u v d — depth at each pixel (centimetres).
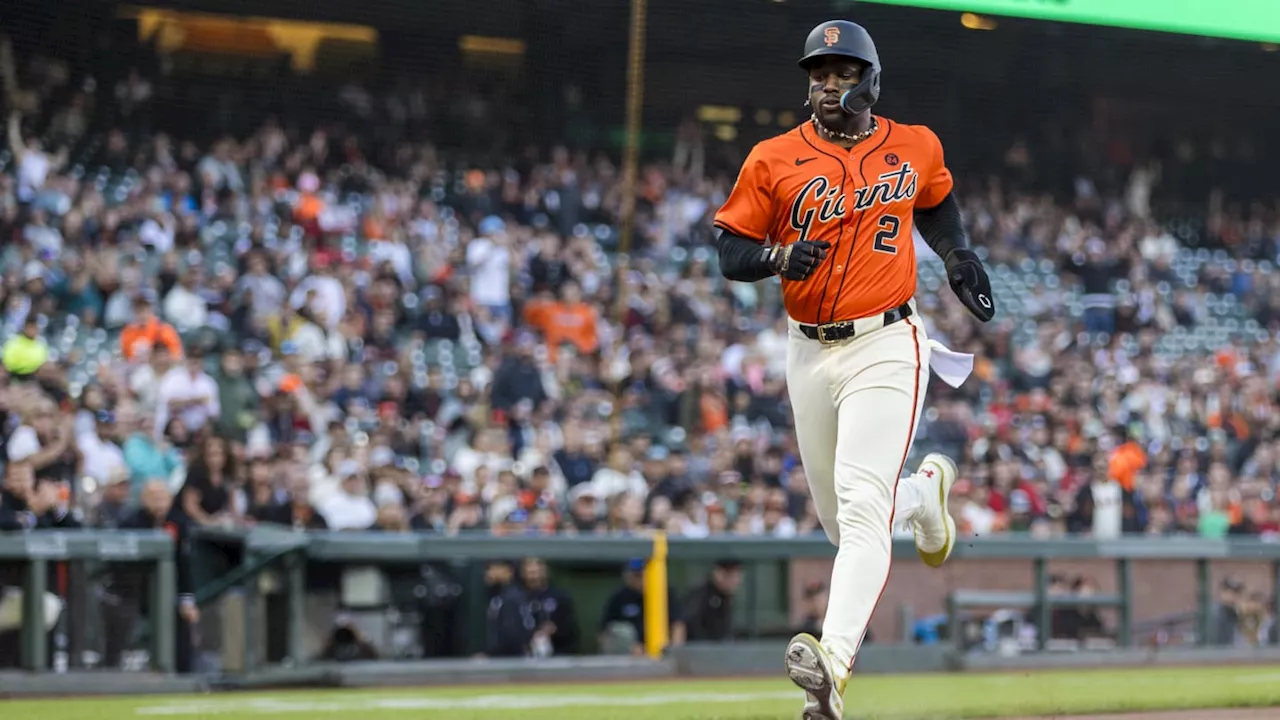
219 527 3375
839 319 1623
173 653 3116
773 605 3666
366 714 2411
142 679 3047
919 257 7038
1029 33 6525
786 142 1636
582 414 5075
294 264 5544
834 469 1703
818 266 1619
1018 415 5747
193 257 5581
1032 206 7569
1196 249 7725
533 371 5175
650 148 7169
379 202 6128
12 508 3391
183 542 3403
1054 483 5306
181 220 5744
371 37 6625
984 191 7525
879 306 1625
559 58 6750
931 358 1694
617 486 4159
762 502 4334
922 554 1952
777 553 3675
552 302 5841
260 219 6006
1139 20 5441
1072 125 7562
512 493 4006
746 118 7275
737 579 3641
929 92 7212
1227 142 7812
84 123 6159
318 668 3203
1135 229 7544
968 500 4631
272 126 6525
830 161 1617
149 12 6222
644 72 6831
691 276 6341
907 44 6619
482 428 4753
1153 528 5062
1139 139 7688
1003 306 7069
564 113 6981
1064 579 3906
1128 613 3947
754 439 5206
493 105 6912
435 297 5641
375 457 4288
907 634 3709
